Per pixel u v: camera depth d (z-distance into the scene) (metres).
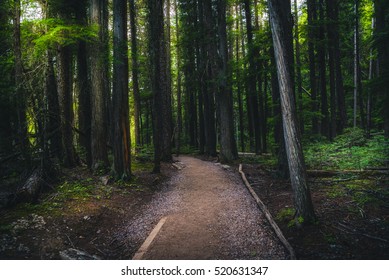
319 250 4.98
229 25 21.27
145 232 6.48
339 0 16.41
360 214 6.19
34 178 7.80
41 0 10.11
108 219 7.02
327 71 21.61
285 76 5.99
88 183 9.34
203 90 21.22
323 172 9.68
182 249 5.45
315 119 17.78
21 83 8.21
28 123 8.93
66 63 11.32
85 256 4.98
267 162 14.45
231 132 17.70
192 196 9.32
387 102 8.69
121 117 10.39
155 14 12.77
